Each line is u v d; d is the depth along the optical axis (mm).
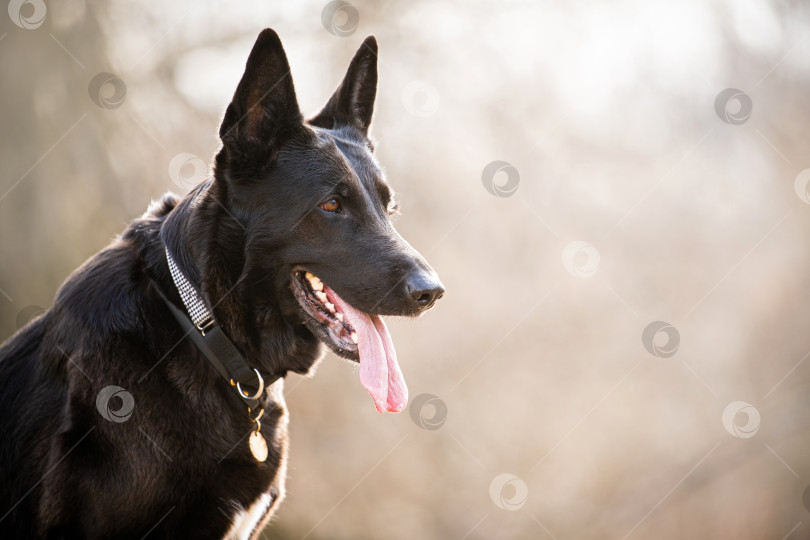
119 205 11094
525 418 11930
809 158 8719
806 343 8812
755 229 9445
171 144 11289
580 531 10898
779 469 8328
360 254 3689
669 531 9297
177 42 10930
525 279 12102
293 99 3691
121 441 3240
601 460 11320
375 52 4336
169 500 3307
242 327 3574
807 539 8109
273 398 3783
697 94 10367
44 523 3279
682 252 10883
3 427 3449
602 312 11734
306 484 11641
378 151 11438
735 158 10086
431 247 11906
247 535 3656
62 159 10203
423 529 11422
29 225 9852
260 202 3607
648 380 11289
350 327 3701
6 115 9500
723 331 9750
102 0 10492
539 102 11547
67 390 3357
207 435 3398
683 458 10148
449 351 12062
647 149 11211
